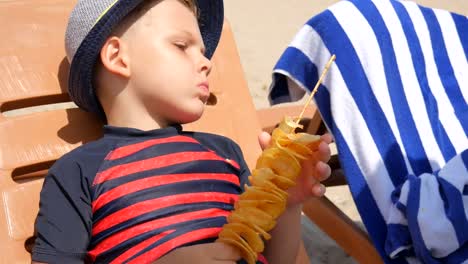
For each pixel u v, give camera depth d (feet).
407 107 8.08
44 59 7.49
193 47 6.86
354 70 7.94
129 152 6.43
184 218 6.18
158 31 6.70
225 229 5.55
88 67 6.80
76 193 6.17
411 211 7.14
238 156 7.14
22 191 6.77
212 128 7.95
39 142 7.09
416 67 8.38
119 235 6.09
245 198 5.52
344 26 8.11
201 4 7.47
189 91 6.68
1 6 7.66
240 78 8.42
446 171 7.38
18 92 7.26
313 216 8.57
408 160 7.79
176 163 6.45
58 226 6.04
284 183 5.50
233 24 15.29
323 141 5.67
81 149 6.44
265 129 9.36
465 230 7.02
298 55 8.18
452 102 8.48
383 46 8.21
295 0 16.65
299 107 9.60
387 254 7.32
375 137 7.75
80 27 6.70
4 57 7.38
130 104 6.80
